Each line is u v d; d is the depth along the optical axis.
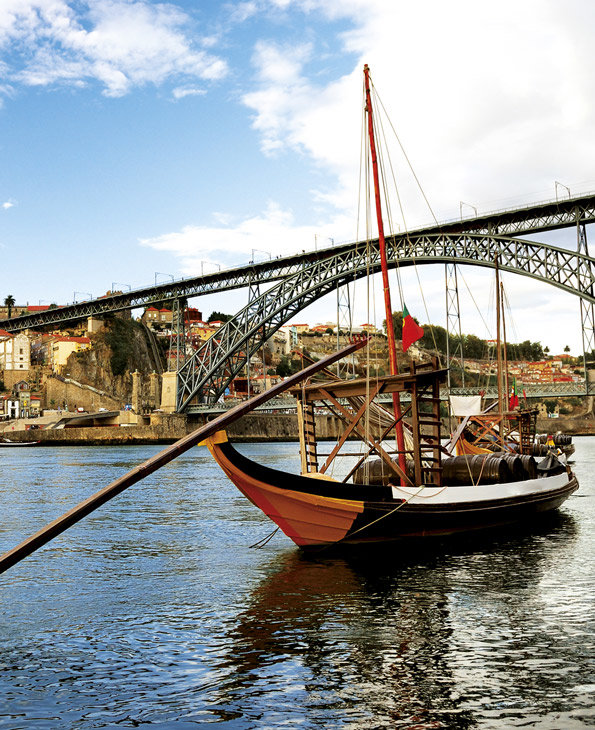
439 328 158.38
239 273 128.62
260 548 19.69
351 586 14.55
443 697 8.63
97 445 140.12
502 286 54.06
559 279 85.88
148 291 143.25
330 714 8.21
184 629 11.65
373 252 105.50
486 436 50.44
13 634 11.48
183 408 144.12
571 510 28.19
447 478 23.23
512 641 10.70
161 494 38.34
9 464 72.56
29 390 183.25
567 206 88.44
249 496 17.19
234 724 8.00
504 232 94.31
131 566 17.42
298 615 12.35
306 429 20.67
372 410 21.58
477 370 152.12
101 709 8.45
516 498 22.00
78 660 10.17
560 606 12.73
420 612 12.44
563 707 8.29
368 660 9.97
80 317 155.62
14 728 7.95
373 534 18.52
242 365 145.00
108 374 190.62
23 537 22.05
